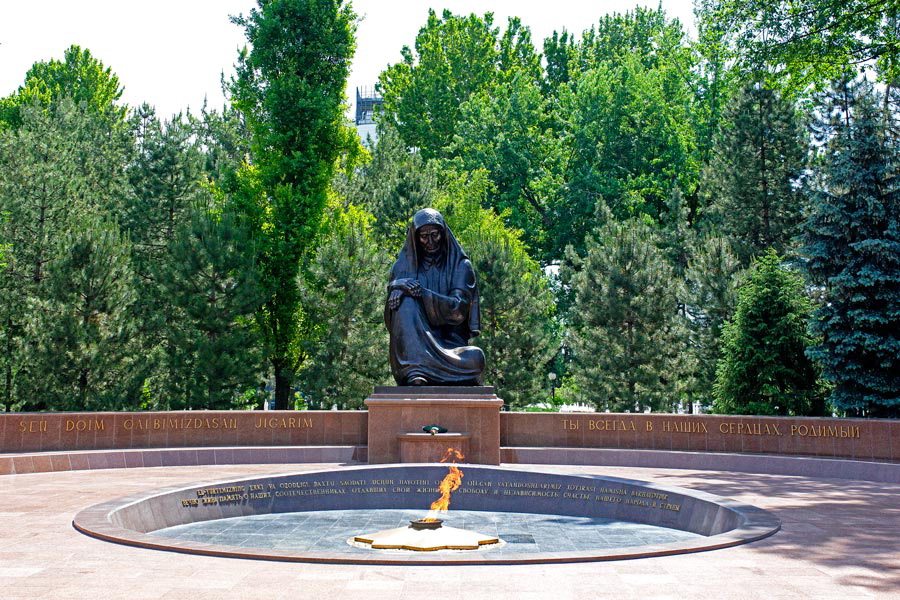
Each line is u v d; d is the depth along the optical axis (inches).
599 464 820.0
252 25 1549.0
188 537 446.3
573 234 2069.4
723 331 1198.3
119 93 2466.8
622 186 1980.8
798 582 287.9
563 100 2249.0
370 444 788.0
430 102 2514.8
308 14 1504.7
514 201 2102.6
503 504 575.5
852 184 1081.4
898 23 1117.1
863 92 1280.8
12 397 1344.7
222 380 1285.7
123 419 827.4
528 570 306.8
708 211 1721.2
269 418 869.8
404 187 1605.6
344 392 1302.9
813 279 1121.4
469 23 2578.7
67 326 1218.6
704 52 1456.7
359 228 1387.8
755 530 386.9
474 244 1439.5
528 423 879.7
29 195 1462.8
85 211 1558.8
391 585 280.5
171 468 762.2
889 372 1036.5
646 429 858.1
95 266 1252.5
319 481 571.8
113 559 322.7
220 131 2325.3
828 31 1175.6
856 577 296.2
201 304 1298.0
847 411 1097.4
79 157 1827.0
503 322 1403.8
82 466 751.1
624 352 1338.6
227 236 1349.7
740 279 1312.7
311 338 1427.2
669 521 502.3
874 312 1034.7
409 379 808.9
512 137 2121.1
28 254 1390.3
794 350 1130.7
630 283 1347.2
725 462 781.9
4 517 441.7
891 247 1029.8
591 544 435.5
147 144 1663.4
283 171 1483.8
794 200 1526.8
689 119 2015.3
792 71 1223.5
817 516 458.0
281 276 1481.3
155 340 1444.4
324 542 430.6
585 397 1381.6
